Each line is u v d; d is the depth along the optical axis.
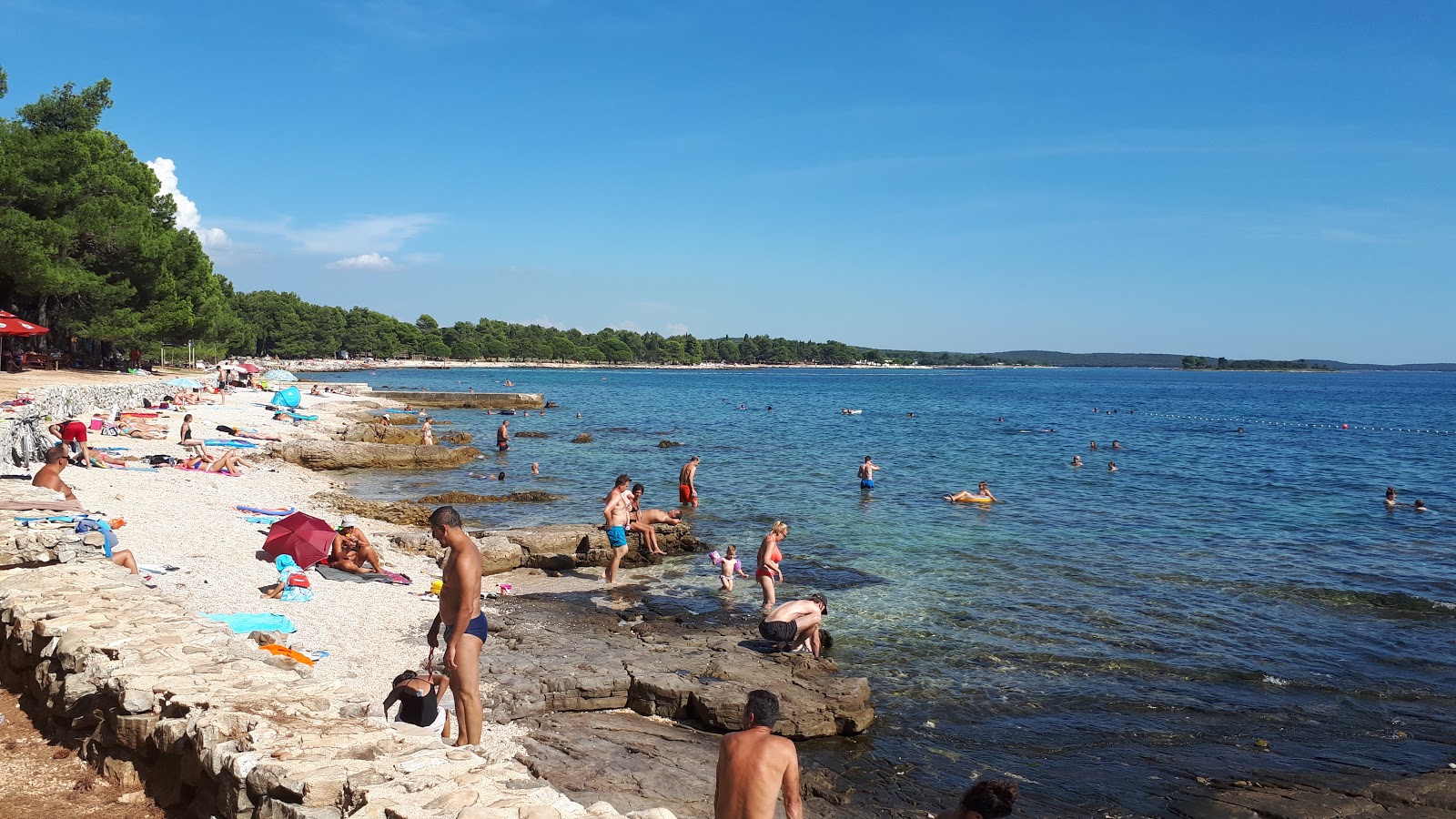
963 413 93.69
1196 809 10.59
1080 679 14.74
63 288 45.28
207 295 71.56
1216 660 15.76
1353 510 32.69
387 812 5.85
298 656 12.36
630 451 47.25
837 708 12.46
